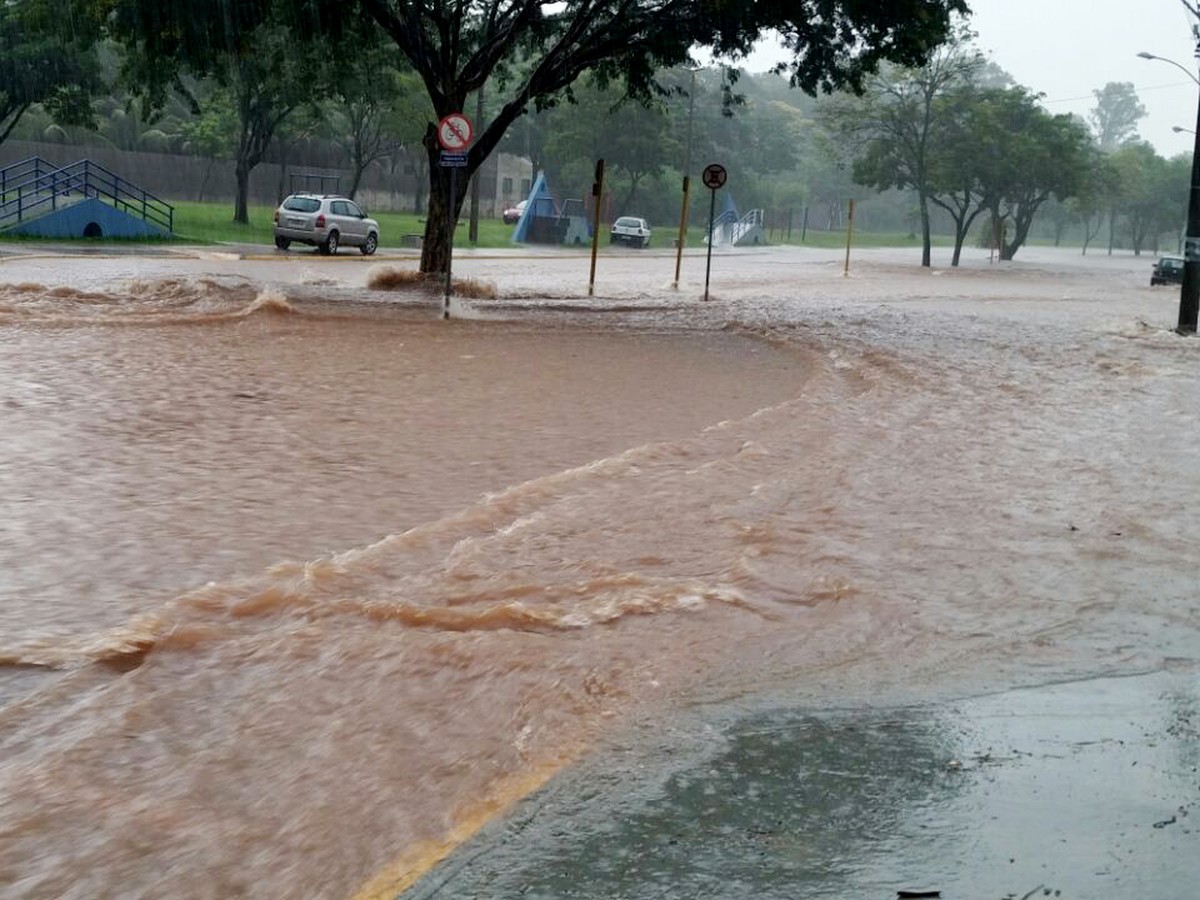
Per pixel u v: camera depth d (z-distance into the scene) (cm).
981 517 786
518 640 531
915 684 510
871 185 6594
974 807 395
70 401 1048
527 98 2641
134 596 570
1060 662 541
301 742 425
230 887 332
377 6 2475
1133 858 360
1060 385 1470
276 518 713
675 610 583
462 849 358
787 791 404
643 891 337
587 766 420
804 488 841
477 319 2025
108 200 6038
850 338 1969
